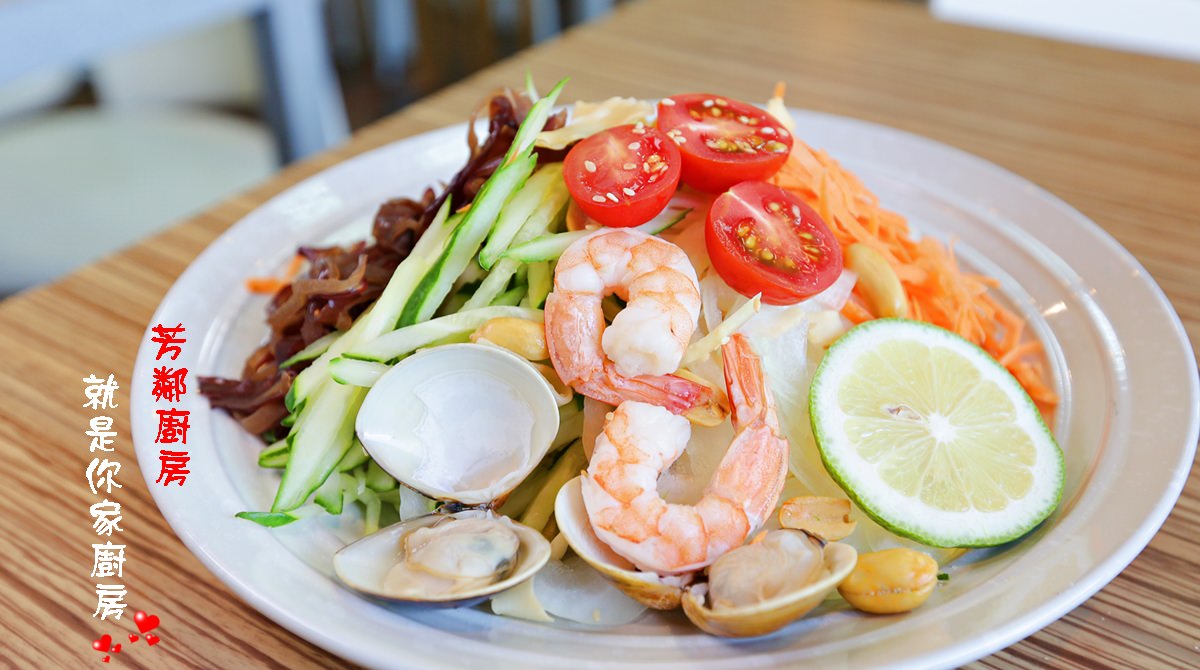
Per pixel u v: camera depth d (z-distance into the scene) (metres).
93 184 0.61
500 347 0.29
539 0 0.83
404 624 0.26
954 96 0.48
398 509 0.31
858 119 0.46
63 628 0.28
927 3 0.78
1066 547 0.26
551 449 0.30
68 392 0.34
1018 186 0.38
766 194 0.31
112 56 0.68
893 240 0.35
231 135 0.66
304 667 0.27
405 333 0.30
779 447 0.27
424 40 0.96
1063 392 0.32
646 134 0.31
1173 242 0.38
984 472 0.29
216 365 0.34
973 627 0.25
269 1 0.57
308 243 0.38
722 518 0.26
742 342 0.29
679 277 0.28
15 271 0.55
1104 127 0.45
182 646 0.27
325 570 0.28
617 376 0.28
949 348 0.31
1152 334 0.31
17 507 0.31
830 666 0.24
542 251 0.30
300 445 0.30
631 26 0.56
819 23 0.56
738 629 0.25
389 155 0.41
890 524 0.28
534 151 0.32
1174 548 0.28
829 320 0.31
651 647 0.26
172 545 0.30
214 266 0.36
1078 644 0.26
